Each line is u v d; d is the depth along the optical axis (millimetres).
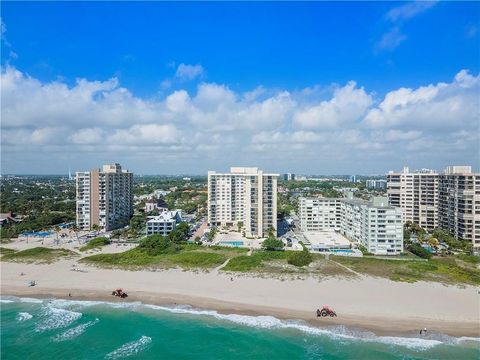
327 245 166750
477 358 76250
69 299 109875
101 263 140500
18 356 79438
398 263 137125
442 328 87750
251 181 189875
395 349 79688
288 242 175875
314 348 80875
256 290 112125
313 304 101438
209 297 108375
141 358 78750
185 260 141500
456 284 114312
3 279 125875
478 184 172375
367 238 158375
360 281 117562
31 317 98250
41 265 140125
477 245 173000
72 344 84438
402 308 97875
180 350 81625
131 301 107375
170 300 107312
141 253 152125
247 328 90312
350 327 89000
